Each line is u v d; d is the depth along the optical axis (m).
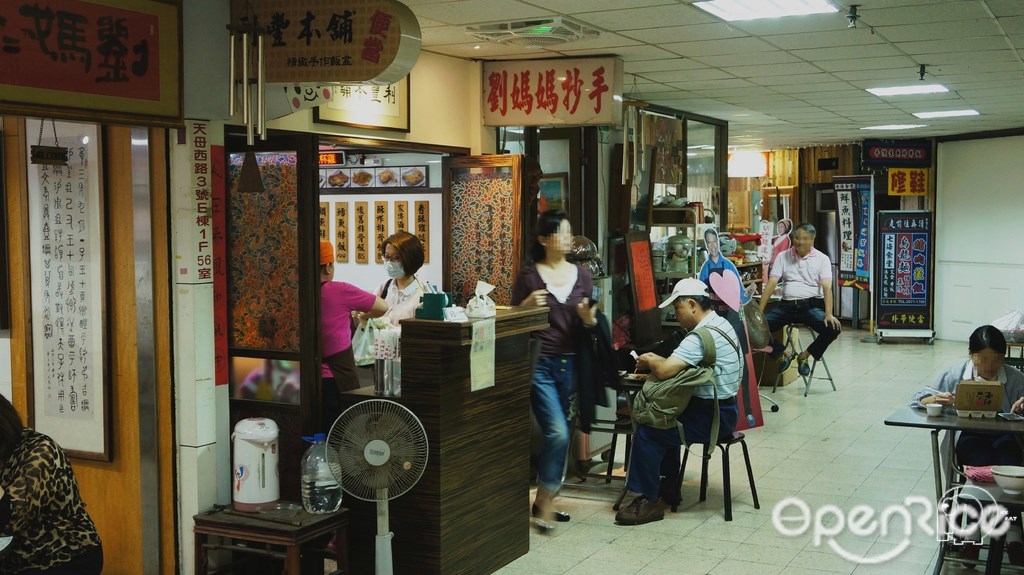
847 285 13.45
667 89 8.24
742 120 10.94
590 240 6.88
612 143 7.40
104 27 3.34
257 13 3.88
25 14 3.12
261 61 3.76
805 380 9.19
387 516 3.81
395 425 3.75
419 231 7.16
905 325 12.70
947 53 6.56
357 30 3.74
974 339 4.48
